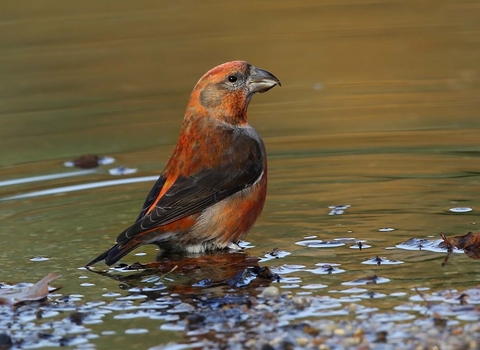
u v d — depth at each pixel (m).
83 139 16.36
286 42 21.48
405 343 7.40
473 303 8.20
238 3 25.38
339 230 11.00
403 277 9.09
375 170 13.74
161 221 10.43
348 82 19.23
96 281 9.69
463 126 15.99
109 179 14.11
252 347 7.53
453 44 21.16
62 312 8.74
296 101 18.34
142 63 20.39
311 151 15.03
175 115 17.59
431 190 12.53
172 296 9.03
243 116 12.02
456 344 7.30
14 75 19.91
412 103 17.61
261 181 11.20
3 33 22.41
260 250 10.52
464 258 9.66
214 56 20.47
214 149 11.26
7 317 8.66
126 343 7.84
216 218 10.79
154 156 15.38
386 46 21.17
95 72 19.89
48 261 10.41
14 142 16.36
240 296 8.85
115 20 23.30
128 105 18.27
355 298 8.55
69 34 22.34
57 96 18.80
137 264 10.33
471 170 13.43
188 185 10.96
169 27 22.81
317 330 7.78
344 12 24.30
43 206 12.73
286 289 8.97
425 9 24.42
